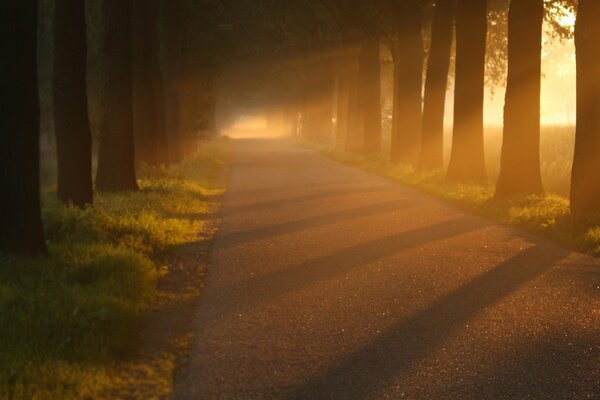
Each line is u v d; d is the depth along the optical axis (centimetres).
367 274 1722
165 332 1249
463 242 2181
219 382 1008
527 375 1034
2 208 1656
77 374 948
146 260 1705
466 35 3844
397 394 961
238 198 3494
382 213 2864
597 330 1257
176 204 2983
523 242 2183
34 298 1235
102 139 3309
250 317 1347
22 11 1666
